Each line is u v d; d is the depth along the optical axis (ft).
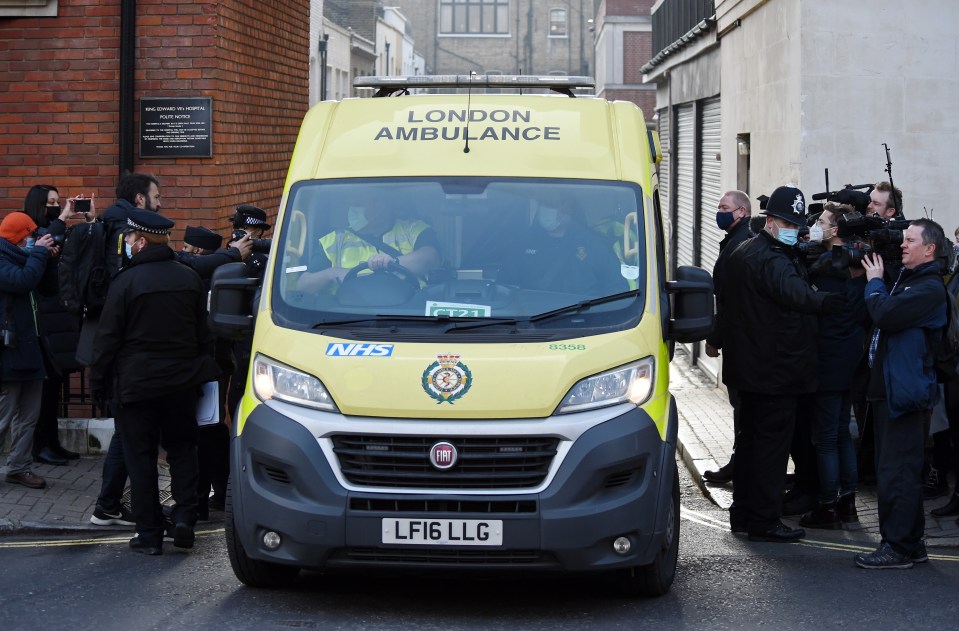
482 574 20.90
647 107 173.06
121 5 36.35
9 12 36.60
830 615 20.88
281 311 21.30
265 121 42.68
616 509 19.62
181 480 25.40
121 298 24.03
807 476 29.76
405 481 19.57
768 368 25.95
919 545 24.53
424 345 20.27
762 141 44.86
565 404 19.74
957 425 28.45
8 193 37.22
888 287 27.91
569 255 21.75
